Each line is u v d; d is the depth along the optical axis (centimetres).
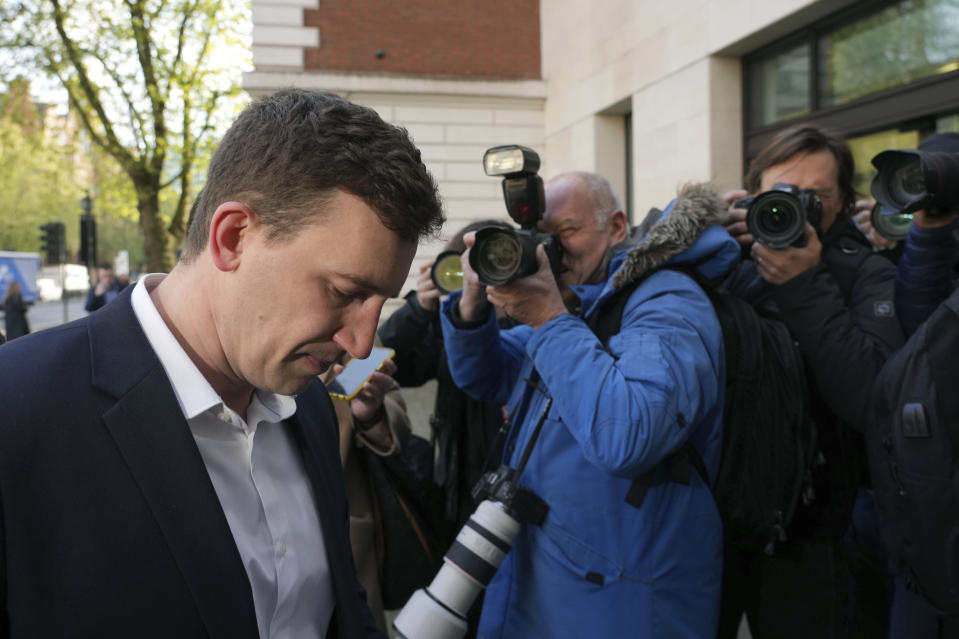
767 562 188
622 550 154
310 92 86
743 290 212
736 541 171
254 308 83
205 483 84
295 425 107
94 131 1385
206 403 88
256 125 82
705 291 174
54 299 4378
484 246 160
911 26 532
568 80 1074
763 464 165
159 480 81
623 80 903
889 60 555
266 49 1094
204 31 1334
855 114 588
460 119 1142
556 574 158
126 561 77
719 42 707
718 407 162
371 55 1128
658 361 148
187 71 1338
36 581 73
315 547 104
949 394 145
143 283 96
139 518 78
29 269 3338
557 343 157
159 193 1419
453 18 1154
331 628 108
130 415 81
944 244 172
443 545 235
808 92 644
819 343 179
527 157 162
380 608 216
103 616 75
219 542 83
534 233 168
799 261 183
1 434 73
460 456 241
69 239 4600
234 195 82
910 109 531
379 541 219
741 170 736
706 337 158
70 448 77
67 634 74
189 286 90
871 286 198
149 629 77
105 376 81
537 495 163
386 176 78
